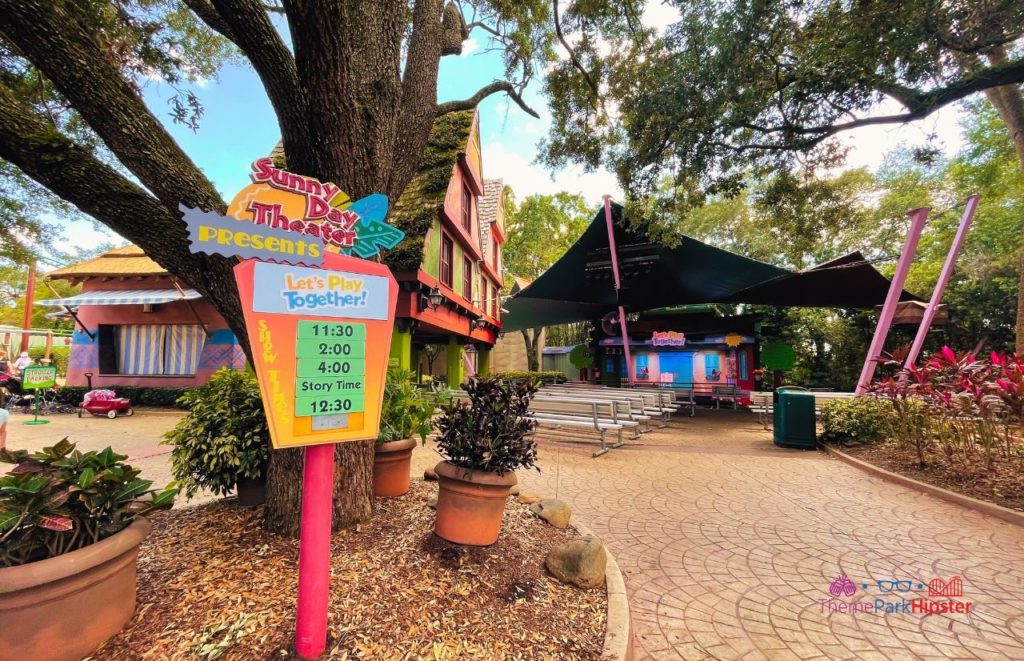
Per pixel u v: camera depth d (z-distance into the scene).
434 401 4.06
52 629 1.66
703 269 9.79
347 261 1.86
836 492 4.84
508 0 5.60
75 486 1.83
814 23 5.92
